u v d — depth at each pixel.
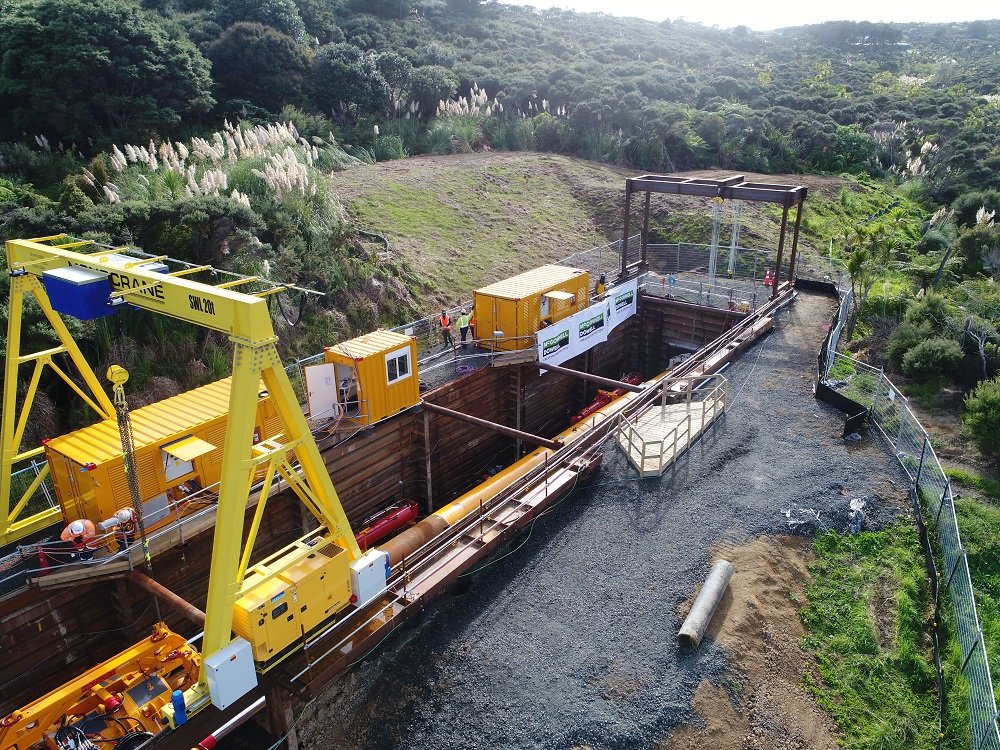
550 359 27.41
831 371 26.27
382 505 23.14
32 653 15.55
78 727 12.85
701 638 14.59
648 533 17.69
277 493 19.11
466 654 14.63
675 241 40.31
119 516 15.55
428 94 51.84
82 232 23.11
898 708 14.07
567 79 57.00
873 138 60.00
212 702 12.58
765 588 16.06
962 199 45.47
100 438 16.52
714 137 53.75
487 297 26.23
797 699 14.00
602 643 14.73
